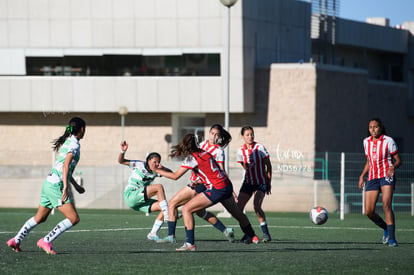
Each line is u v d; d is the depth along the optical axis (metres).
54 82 86.75
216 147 21.84
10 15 86.81
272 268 17.11
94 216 42.50
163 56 85.38
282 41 90.75
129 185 25.80
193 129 88.81
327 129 86.12
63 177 19.25
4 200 58.75
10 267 16.97
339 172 57.59
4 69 87.38
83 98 86.44
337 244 24.55
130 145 88.56
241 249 21.84
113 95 86.12
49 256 19.20
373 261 18.73
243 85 84.12
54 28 86.69
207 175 20.61
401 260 19.03
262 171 25.36
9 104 87.31
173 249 21.56
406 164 55.38
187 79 84.81
